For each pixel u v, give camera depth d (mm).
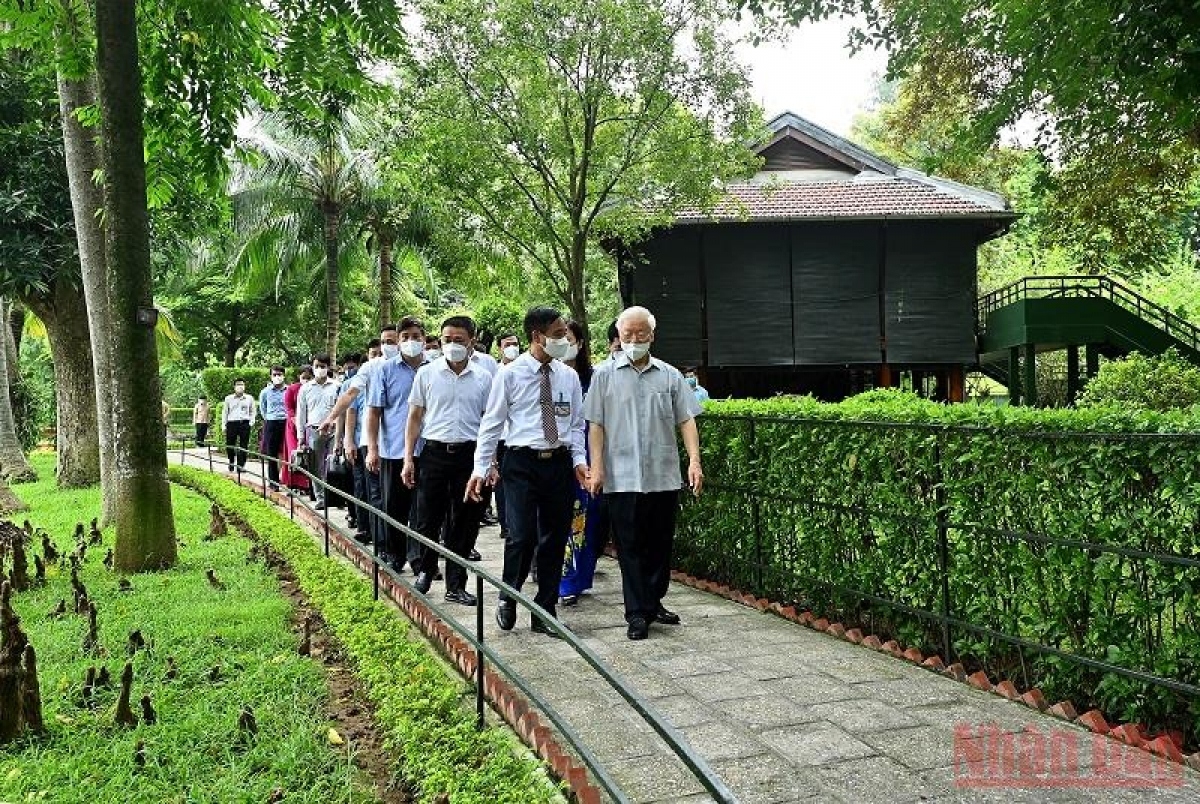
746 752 3717
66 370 15766
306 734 3973
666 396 5625
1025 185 25656
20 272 13695
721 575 7020
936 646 4992
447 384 6266
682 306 20359
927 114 17516
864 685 4566
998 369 24625
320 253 23125
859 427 5340
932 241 20469
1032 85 10453
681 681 4625
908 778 3455
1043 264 27641
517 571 5488
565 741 3820
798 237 20422
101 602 6309
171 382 38156
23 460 16859
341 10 8992
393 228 21469
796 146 21656
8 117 14172
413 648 4688
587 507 6379
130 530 7473
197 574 7277
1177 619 3719
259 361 40812
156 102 9648
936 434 4770
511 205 15250
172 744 3863
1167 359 15742
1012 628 4441
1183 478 3580
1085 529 4027
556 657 4996
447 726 3705
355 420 8344
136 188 7488
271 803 3400
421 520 6336
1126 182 13758
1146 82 9461
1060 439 4094
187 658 5008
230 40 9086
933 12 10656
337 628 5215
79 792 3447
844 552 5621
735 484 6633
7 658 3969
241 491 12078
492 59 13953
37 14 8766
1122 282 27422
